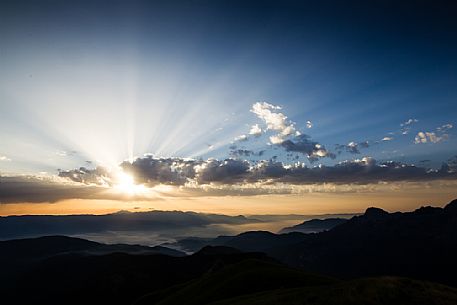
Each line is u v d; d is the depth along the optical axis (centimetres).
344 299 3897
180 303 8012
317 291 4647
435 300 3706
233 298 6297
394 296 3812
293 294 4881
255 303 4950
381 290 3969
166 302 8588
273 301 4700
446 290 4081
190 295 8350
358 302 3753
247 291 7188
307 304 4075
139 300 11644
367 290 4044
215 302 6412
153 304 10062
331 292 4272
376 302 3712
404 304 3622
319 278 7875
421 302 3659
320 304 3938
